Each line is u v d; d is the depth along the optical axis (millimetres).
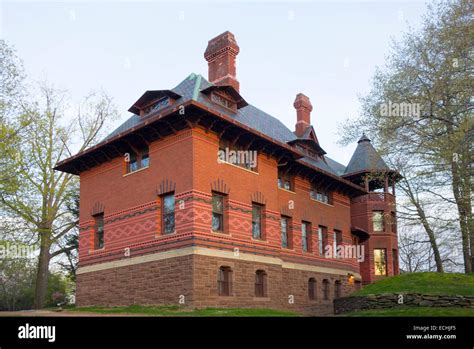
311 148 31062
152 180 20344
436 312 16766
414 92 19250
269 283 21359
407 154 19953
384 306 21109
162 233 19641
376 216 35062
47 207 28609
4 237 28016
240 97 23609
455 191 20203
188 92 22141
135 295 19719
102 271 21656
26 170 26359
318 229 27453
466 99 17922
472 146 17906
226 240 19438
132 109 22828
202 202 18750
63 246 38250
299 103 34562
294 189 25891
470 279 24141
